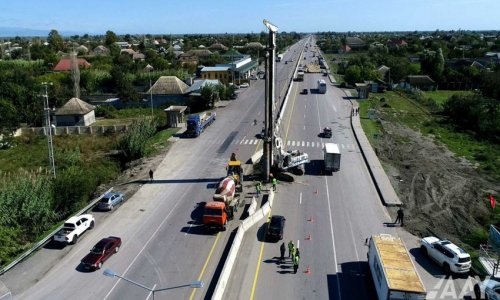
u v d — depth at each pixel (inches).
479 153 2657.5
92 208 1822.1
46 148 2834.6
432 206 1844.2
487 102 3553.2
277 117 3208.7
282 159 2156.7
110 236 1566.2
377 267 1163.9
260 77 6210.6
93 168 2433.6
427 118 3654.0
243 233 1562.5
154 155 2566.4
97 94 4768.7
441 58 5639.8
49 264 1386.6
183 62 7022.6
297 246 1483.8
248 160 2443.4
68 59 6003.9
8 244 1434.5
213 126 3272.6
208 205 1594.5
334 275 1311.5
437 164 2431.1
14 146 2896.2
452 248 1320.1
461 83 5521.7
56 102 4001.0
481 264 1347.2
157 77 5162.4
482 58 7514.8
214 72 5196.9
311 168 2306.8
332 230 1608.0
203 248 1478.8
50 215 1646.2
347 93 4726.9
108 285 1263.5
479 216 1758.1
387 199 1871.3
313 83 5423.2
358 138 2866.6
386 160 2461.9
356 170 2283.5
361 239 1541.6
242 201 1872.5
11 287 1258.0
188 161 2437.3
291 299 1190.3
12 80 4092.0
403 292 1009.5
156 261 1395.2
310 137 2915.8
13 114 3147.1
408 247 1483.8
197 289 1242.0
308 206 1824.6
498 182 2161.7
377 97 4589.1
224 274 1245.1
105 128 3196.4
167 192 1985.7
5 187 1718.8
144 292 1227.9
